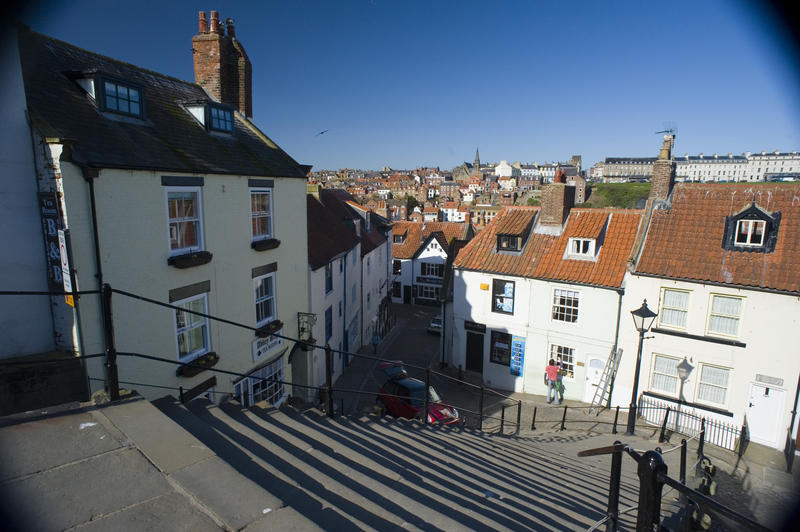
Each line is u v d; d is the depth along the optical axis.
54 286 7.52
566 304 17.64
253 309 12.27
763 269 14.20
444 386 19.38
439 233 38.59
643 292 15.88
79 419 4.25
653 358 15.86
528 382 18.70
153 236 8.93
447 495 4.80
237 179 11.38
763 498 10.17
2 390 6.82
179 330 9.79
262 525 2.96
